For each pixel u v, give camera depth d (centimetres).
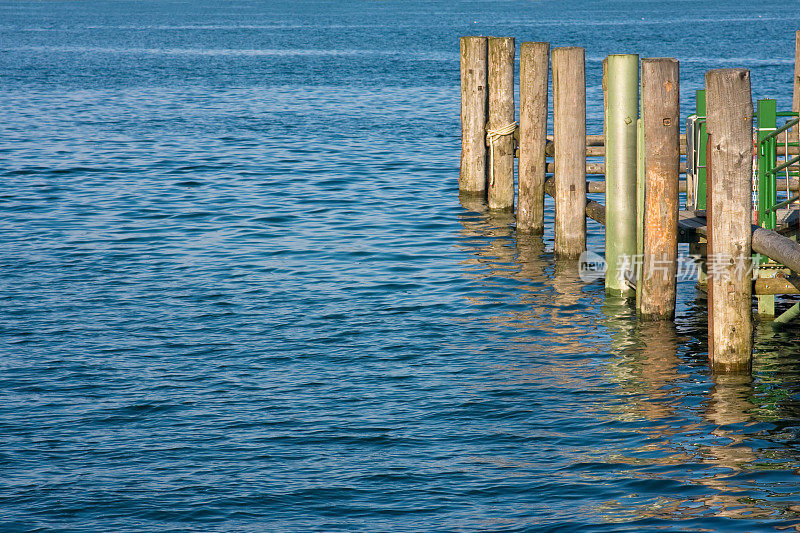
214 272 1322
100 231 1555
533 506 668
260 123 2812
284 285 1259
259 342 1038
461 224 1596
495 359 973
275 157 2244
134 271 1326
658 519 639
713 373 903
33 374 938
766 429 782
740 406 830
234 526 654
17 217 1652
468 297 1195
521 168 1480
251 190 1888
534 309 1140
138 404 864
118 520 663
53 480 720
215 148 2369
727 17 10056
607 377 912
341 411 847
